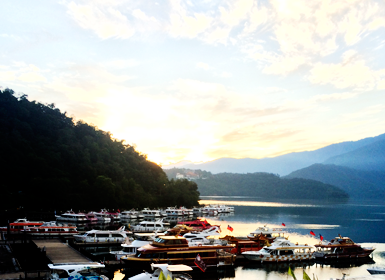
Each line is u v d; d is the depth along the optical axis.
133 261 52.88
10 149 180.25
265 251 64.31
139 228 111.69
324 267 62.53
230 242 70.00
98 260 57.22
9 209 146.00
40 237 79.50
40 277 39.75
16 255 50.25
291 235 104.38
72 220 138.00
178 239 55.91
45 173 179.38
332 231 117.81
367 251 70.38
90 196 181.12
